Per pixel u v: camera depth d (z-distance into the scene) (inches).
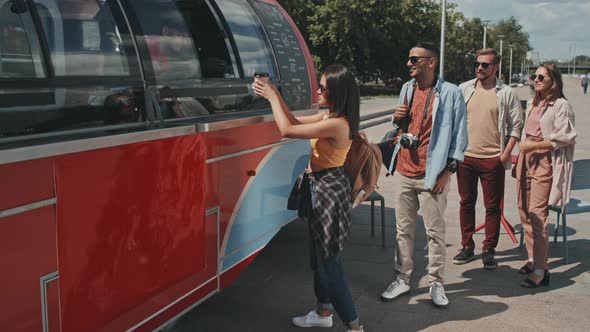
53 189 81.6
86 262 88.7
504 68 3703.3
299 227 242.1
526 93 1675.7
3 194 74.2
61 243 83.7
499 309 159.8
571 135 167.6
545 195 173.8
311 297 168.2
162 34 122.4
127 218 96.7
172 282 111.9
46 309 82.0
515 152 462.9
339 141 127.8
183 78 126.9
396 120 165.9
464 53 2201.0
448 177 159.6
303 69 192.5
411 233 166.9
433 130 155.2
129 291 99.2
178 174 110.3
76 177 85.5
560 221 253.0
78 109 98.1
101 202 90.7
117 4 111.1
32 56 91.2
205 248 124.3
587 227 244.7
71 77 97.2
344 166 137.7
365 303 163.9
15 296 77.1
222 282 134.3
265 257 203.9
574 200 214.2
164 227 107.1
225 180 133.8
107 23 107.4
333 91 128.3
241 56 154.9
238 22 158.6
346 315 135.4
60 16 97.0
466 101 194.2
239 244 142.5
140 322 103.3
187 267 116.7
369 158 137.6
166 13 125.6
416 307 161.3
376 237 229.5
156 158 103.4
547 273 176.9
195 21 137.4
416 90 163.8
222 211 132.8
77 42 99.7
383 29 1572.3
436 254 160.9
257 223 152.5
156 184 103.7
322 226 128.1
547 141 170.6
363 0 1475.1
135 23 114.4
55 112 93.7
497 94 188.7
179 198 111.3
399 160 164.6
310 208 130.2
